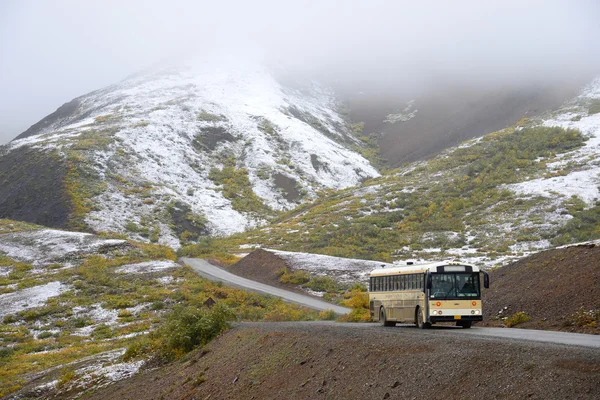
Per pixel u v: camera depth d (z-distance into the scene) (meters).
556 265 28.91
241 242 105.25
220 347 27.05
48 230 94.06
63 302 59.69
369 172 171.62
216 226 123.88
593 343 14.08
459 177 116.75
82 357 39.19
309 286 63.62
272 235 106.75
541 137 125.06
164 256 84.62
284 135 182.50
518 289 28.59
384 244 85.44
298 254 77.81
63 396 29.27
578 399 9.88
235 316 31.97
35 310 57.03
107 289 64.50
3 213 118.44
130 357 33.53
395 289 25.64
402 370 14.31
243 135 178.88
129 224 111.38
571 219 76.88
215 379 22.66
